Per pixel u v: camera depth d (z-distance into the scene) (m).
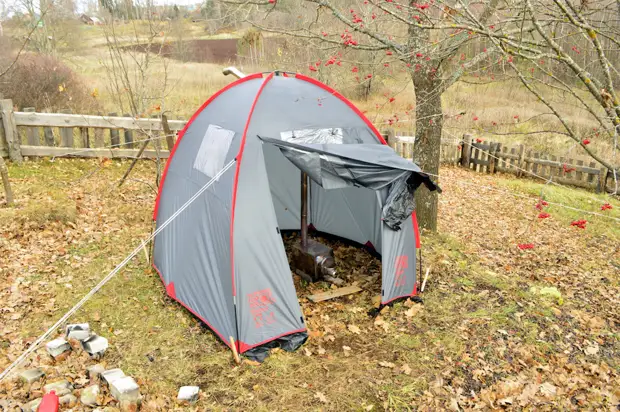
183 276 5.59
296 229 8.41
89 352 4.57
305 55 14.02
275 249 5.20
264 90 5.90
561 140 14.82
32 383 4.07
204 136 6.16
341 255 7.55
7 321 5.04
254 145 5.41
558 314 6.00
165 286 5.95
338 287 6.49
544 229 9.35
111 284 6.00
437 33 6.09
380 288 6.47
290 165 7.82
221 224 5.16
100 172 9.78
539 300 6.34
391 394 4.41
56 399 3.71
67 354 4.53
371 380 4.59
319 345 5.14
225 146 5.59
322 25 8.49
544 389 4.57
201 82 17.94
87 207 8.10
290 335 5.12
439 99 7.50
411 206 5.85
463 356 5.01
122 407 3.90
